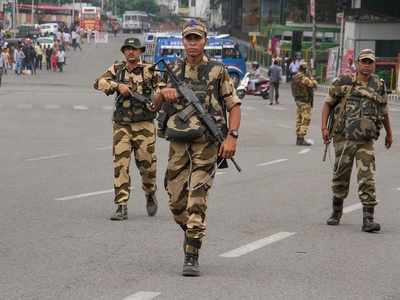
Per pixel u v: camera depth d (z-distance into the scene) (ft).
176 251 35.94
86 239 38.17
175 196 31.83
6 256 34.55
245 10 402.93
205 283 30.63
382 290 30.27
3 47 252.21
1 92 166.81
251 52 327.06
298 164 68.74
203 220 31.42
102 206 47.34
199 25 31.37
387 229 42.09
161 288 29.81
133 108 42.96
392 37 222.07
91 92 173.37
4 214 44.39
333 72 223.30
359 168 41.22
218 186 55.83
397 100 176.04
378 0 223.30
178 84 31.27
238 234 39.99
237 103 31.19
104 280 30.83
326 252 36.42
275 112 134.31
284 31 290.56
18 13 547.90
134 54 42.68
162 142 85.05
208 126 30.86
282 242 38.37
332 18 304.71
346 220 44.34
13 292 29.04
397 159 73.67
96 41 455.63
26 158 70.49
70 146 80.48
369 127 40.75
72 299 28.25
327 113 41.75
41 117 114.32
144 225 41.75
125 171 43.21
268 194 52.75
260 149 80.48
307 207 48.16
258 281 31.09
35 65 249.55
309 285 30.71
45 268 32.60
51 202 48.47
